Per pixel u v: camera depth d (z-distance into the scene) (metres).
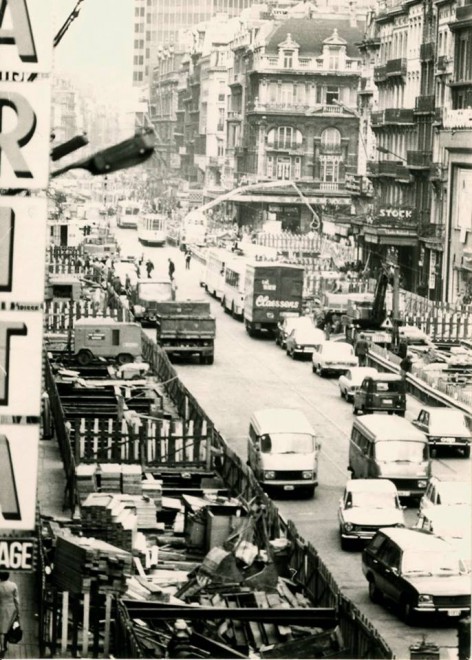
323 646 30.66
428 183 121.06
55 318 84.56
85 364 77.38
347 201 157.50
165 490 49.34
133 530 38.59
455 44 116.38
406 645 34.53
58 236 124.69
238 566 36.00
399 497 50.16
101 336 77.62
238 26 187.12
